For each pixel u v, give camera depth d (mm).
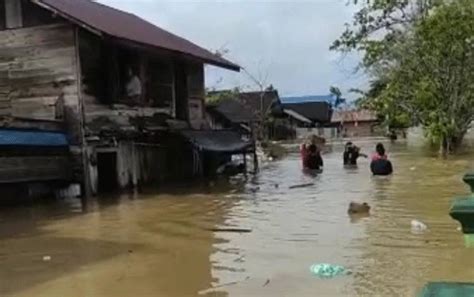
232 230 10391
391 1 26688
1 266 8289
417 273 7039
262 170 24297
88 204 14875
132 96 19312
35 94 17469
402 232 9383
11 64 17719
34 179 15086
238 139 24094
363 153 30844
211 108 42219
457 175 17797
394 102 26859
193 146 21484
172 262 8211
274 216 11742
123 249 9164
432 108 26047
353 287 6629
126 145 18578
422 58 25656
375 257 7879
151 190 17906
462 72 25188
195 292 6770
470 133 33625
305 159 22922
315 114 75000
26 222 12148
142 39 18766
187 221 11570
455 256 7715
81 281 7383
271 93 62406
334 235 9453
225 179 21312
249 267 7738
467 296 2316
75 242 9859
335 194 14797
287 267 7629
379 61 27391
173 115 21953
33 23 17484
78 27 17000
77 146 16828
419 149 33406
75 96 17047
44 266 8211
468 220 2936
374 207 12086
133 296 6688
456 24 23766
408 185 15773
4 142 14141
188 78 23125
